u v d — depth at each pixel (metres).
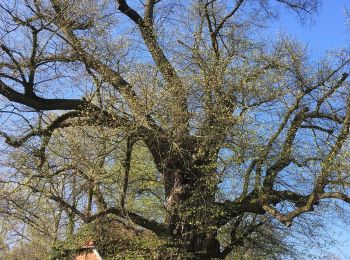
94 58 14.34
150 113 13.66
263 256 17.83
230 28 17.25
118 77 14.11
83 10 14.35
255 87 15.03
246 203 15.23
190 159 14.69
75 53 14.61
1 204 14.66
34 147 14.46
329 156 13.40
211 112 14.34
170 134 13.95
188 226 15.08
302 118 15.10
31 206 14.86
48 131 14.55
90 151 13.79
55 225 16.38
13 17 13.43
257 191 15.16
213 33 17.11
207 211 14.91
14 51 13.84
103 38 14.53
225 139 14.55
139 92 13.73
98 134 13.88
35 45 13.79
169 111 13.76
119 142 13.87
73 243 15.77
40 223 16.17
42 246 19.72
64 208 15.00
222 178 15.14
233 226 17.06
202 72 14.70
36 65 14.23
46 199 14.88
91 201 14.97
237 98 15.01
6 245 17.81
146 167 17.34
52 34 14.02
